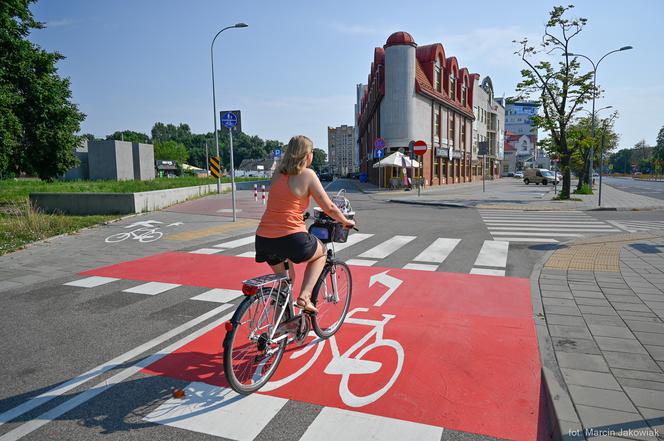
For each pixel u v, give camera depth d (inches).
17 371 136.5
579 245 331.6
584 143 825.5
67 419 109.1
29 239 385.7
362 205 740.0
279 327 128.5
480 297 205.5
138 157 1662.2
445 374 129.0
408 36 1186.6
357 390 120.7
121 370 136.3
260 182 1734.7
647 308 181.3
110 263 297.6
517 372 129.3
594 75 798.5
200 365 139.1
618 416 100.3
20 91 730.2
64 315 189.6
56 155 797.2
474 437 98.8
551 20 797.9
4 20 666.2
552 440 97.7
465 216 557.6
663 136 4074.8
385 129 1237.1
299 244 126.2
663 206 669.9
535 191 1147.3
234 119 517.7
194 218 547.8
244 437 100.7
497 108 2544.3
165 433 102.7
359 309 190.1
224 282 243.4
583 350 139.8
